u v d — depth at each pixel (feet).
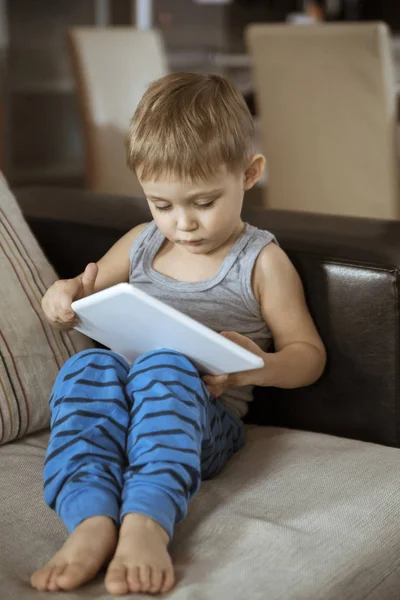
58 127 15.96
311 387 4.59
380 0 18.95
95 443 3.47
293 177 10.07
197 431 3.57
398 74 12.08
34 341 4.39
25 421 4.25
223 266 4.45
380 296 4.33
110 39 10.19
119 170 10.20
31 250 4.75
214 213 4.13
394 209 9.68
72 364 3.76
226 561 3.22
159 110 4.15
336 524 3.49
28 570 3.22
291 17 17.94
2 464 4.01
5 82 14.65
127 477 3.41
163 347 3.82
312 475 3.92
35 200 5.68
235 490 3.82
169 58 17.87
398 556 3.42
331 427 4.58
